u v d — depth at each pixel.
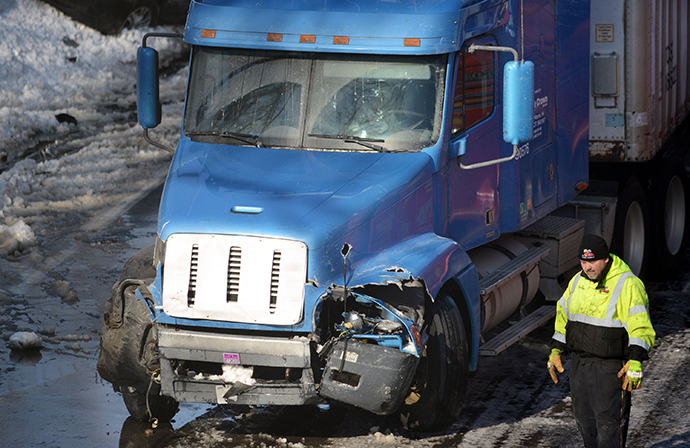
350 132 13.13
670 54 21.11
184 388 11.66
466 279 13.02
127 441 12.58
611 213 18.73
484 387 14.71
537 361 15.91
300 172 12.58
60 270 20.11
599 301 10.62
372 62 13.13
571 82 17.70
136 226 23.59
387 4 13.28
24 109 34.44
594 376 10.71
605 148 19.23
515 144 12.59
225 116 13.61
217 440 12.62
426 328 12.35
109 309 12.30
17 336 15.79
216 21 13.69
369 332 11.60
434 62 13.06
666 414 13.53
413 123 13.05
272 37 13.34
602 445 10.75
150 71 14.13
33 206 24.94
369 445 12.43
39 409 13.55
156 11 45.81
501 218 15.08
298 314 11.20
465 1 13.34
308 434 12.83
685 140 24.66
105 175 28.09
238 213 11.60
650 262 20.80
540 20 16.03
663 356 15.98
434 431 12.91
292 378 11.84
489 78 14.25
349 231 11.68
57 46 41.31
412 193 12.55
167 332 11.45
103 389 14.40
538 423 13.25
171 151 14.09
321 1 13.50
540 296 17.69
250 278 11.26
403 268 11.74
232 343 11.30
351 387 11.49
